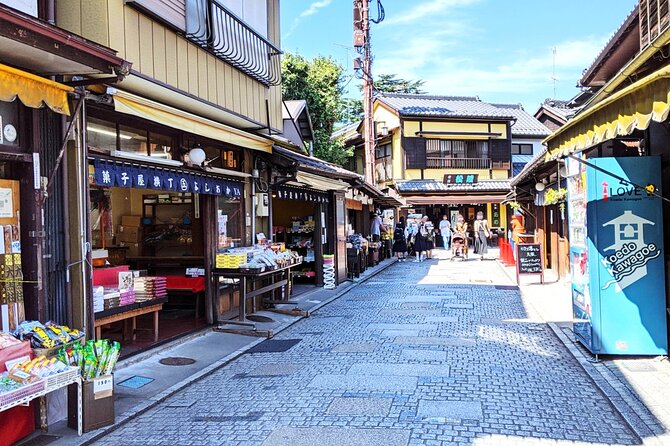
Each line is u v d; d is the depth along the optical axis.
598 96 7.67
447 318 10.37
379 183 36.38
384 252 25.80
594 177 6.90
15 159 5.12
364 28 21.94
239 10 9.46
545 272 17.94
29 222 5.29
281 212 16.50
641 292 6.83
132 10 6.68
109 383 5.20
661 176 6.76
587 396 5.69
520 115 39.03
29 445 4.77
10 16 3.88
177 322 9.78
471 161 33.50
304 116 18.78
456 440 4.57
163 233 11.27
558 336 8.45
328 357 7.61
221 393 6.23
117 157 6.89
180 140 8.50
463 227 25.38
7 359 4.60
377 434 4.74
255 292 10.18
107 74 5.48
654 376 6.16
